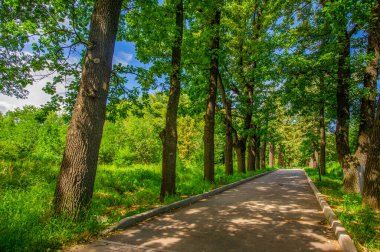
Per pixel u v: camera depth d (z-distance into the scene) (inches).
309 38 542.3
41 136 751.7
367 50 496.4
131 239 200.1
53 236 182.5
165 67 422.0
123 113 455.8
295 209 320.8
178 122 1641.2
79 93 244.5
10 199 245.9
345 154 505.7
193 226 238.7
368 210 304.2
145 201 346.6
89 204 234.5
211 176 574.2
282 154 2910.9
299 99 585.6
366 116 490.0
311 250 181.3
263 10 814.5
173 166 387.2
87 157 234.5
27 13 386.6
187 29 546.6
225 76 856.9
